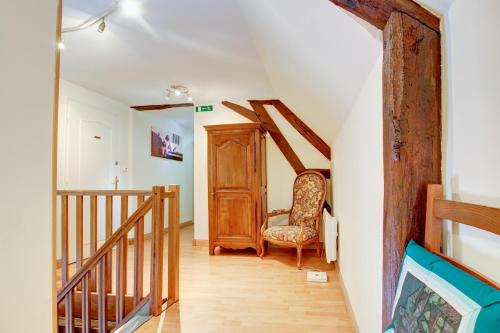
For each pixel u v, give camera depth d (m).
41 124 0.72
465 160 0.75
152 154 5.40
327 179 4.11
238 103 4.43
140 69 3.17
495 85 0.62
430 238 0.83
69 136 3.64
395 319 0.81
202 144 4.52
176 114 5.48
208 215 4.05
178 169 6.45
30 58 0.69
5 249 0.62
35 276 0.70
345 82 1.64
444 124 0.85
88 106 3.93
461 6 0.76
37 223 0.71
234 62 2.97
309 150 4.24
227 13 2.08
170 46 2.61
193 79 3.50
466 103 0.74
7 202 0.63
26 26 0.68
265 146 4.32
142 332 2.02
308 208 3.88
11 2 0.64
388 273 0.97
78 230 2.56
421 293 0.70
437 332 0.59
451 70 0.82
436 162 0.87
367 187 1.49
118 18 2.14
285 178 4.32
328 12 1.07
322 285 2.83
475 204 0.65
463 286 0.58
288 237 3.46
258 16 1.79
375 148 1.28
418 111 0.88
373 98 1.28
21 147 0.66
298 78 2.31
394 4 0.87
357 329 1.85
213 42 2.53
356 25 1.03
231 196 3.94
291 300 2.50
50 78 0.75
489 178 0.64
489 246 0.64
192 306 2.41
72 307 2.46
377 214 1.29
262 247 3.81
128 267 3.42
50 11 0.75
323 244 4.02
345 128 2.35
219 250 4.21
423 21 0.87
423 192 0.88
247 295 2.62
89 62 2.98
